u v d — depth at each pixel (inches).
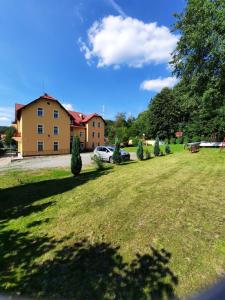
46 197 345.1
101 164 637.9
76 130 1736.0
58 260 164.2
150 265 148.0
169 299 119.9
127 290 128.0
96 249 173.8
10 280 146.3
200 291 123.5
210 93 655.8
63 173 639.8
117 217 229.1
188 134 1636.3
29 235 211.5
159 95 2044.8
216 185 329.4
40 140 1445.6
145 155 885.8
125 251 166.9
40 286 138.3
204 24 601.0
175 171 475.8
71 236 199.8
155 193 303.0
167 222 206.5
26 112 1384.1
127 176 451.8
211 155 757.3
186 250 161.0
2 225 245.1
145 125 2314.2
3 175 647.8
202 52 663.1
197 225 196.7
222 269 139.3
